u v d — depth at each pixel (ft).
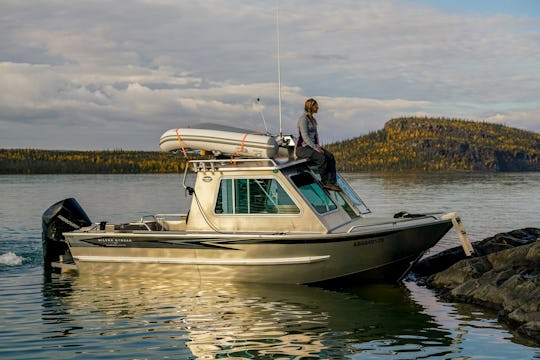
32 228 76.38
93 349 26.66
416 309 33.01
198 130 38.45
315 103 38.22
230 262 37.22
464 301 34.60
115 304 34.17
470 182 284.00
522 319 29.40
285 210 37.01
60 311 32.89
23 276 42.34
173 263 38.27
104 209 112.68
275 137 39.52
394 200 132.36
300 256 36.27
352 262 36.78
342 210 39.11
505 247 42.39
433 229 38.09
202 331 29.07
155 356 25.71
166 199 146.82
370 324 30.17
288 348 26.63
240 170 37.73
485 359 24.98
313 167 40.19
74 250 40.75
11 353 26.20
